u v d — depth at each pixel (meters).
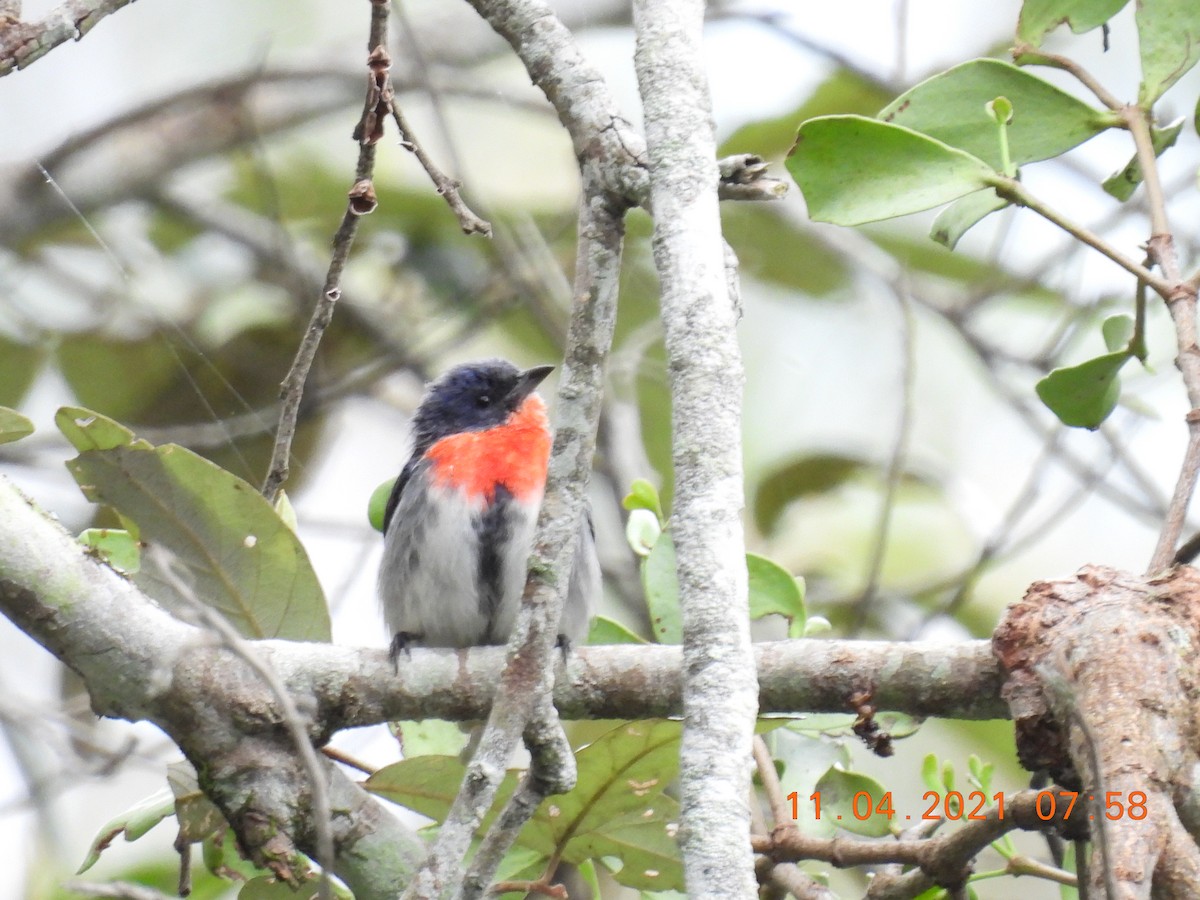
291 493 14.34
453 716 7.68
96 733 10.18
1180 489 6.76
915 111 7.73
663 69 6.41
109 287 14.56
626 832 7.68
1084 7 7.88
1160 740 5.84
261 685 7.34
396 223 15.70
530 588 6.32
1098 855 5.57
